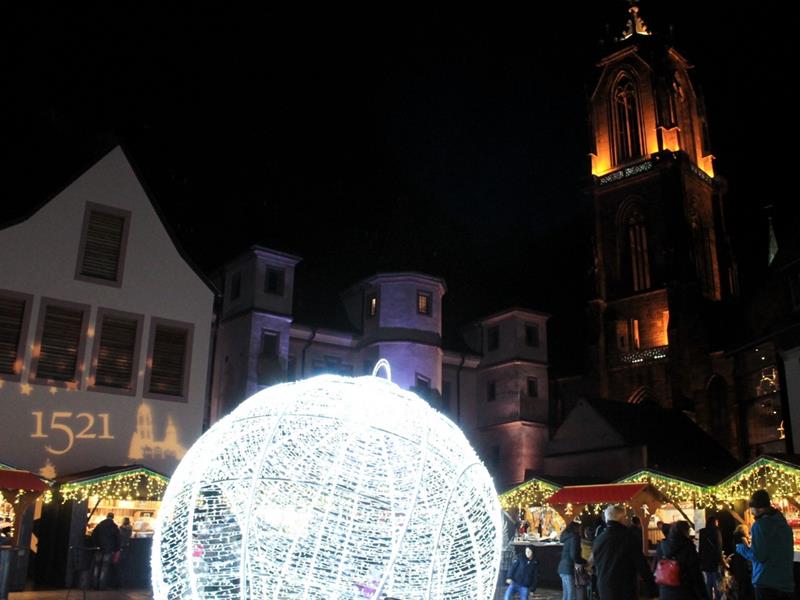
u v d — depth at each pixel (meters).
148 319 26.48
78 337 25.12
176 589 6.05
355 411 5.92
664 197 59.53
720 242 62.31
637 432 36.94
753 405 47.06
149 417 25.72
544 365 45.00
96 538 19.95
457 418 44.28
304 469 6.09
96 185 26.55
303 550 5.94
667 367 54.53
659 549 12.28
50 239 25.34
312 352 40.28
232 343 36.81
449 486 5.97
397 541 5.50
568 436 38.62
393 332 39.91
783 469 23.70
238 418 6.05
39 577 22.11
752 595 15.19
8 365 23.81
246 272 37.28
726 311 55.59
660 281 58.28
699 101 66.94
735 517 25.05
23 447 23.34
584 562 16.70
